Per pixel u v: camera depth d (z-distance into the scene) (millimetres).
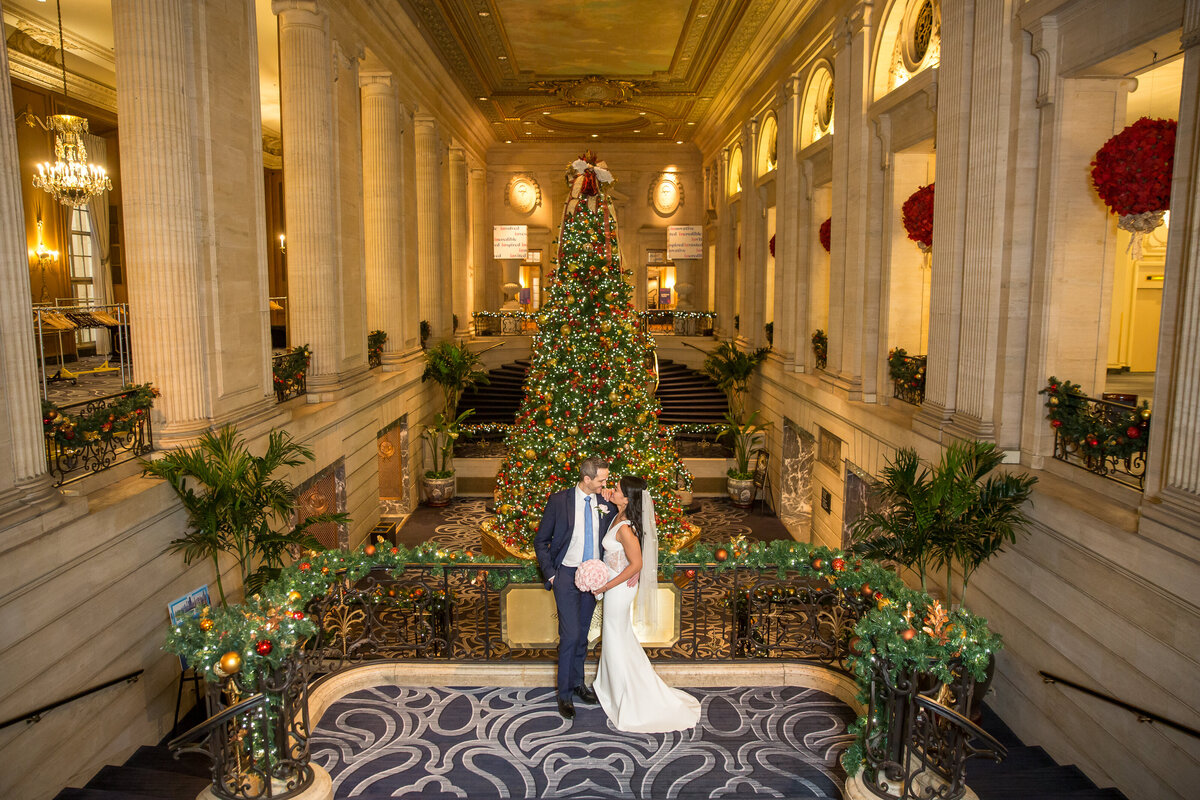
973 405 7188
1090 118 6219
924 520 5848
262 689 3777
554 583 4949
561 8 13977
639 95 20016
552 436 10414
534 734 4832
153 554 6129
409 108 15109
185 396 6949
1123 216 5137
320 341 10641
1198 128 4539
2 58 4688
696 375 21812
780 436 15070
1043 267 6445
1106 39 5598
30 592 4711
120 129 6617
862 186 10258
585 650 5176
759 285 17516
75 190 10945
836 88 11250
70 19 12703
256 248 8320
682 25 14914
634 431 10609
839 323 11453
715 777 4430
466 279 22281
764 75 16344
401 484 15484
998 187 6844
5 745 4496
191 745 3758
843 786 4176
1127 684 4918
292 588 4859
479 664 5477
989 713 6613
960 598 7250
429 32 15242
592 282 10383
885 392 9953
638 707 4883
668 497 11062
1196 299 4508
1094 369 6469
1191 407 4539
